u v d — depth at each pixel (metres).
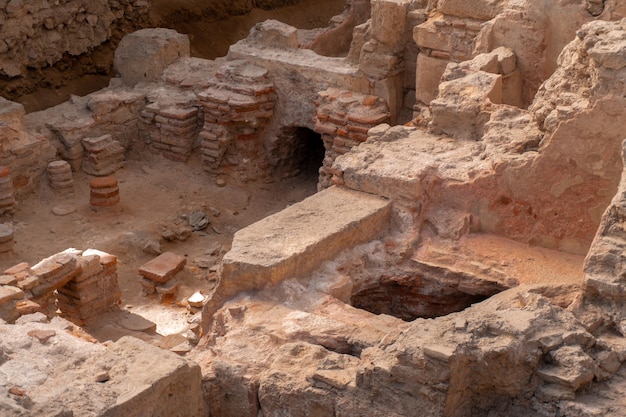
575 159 10.61
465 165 11.39
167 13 25.28
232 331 9.46
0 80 21.88
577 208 10.77
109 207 18.86
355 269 10.71
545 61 14.23
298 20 28.09
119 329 14.77
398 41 18.67
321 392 8.31
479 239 11.15
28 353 8.82
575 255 10.89
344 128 18.56
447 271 10.72
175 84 21.03
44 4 22.03
